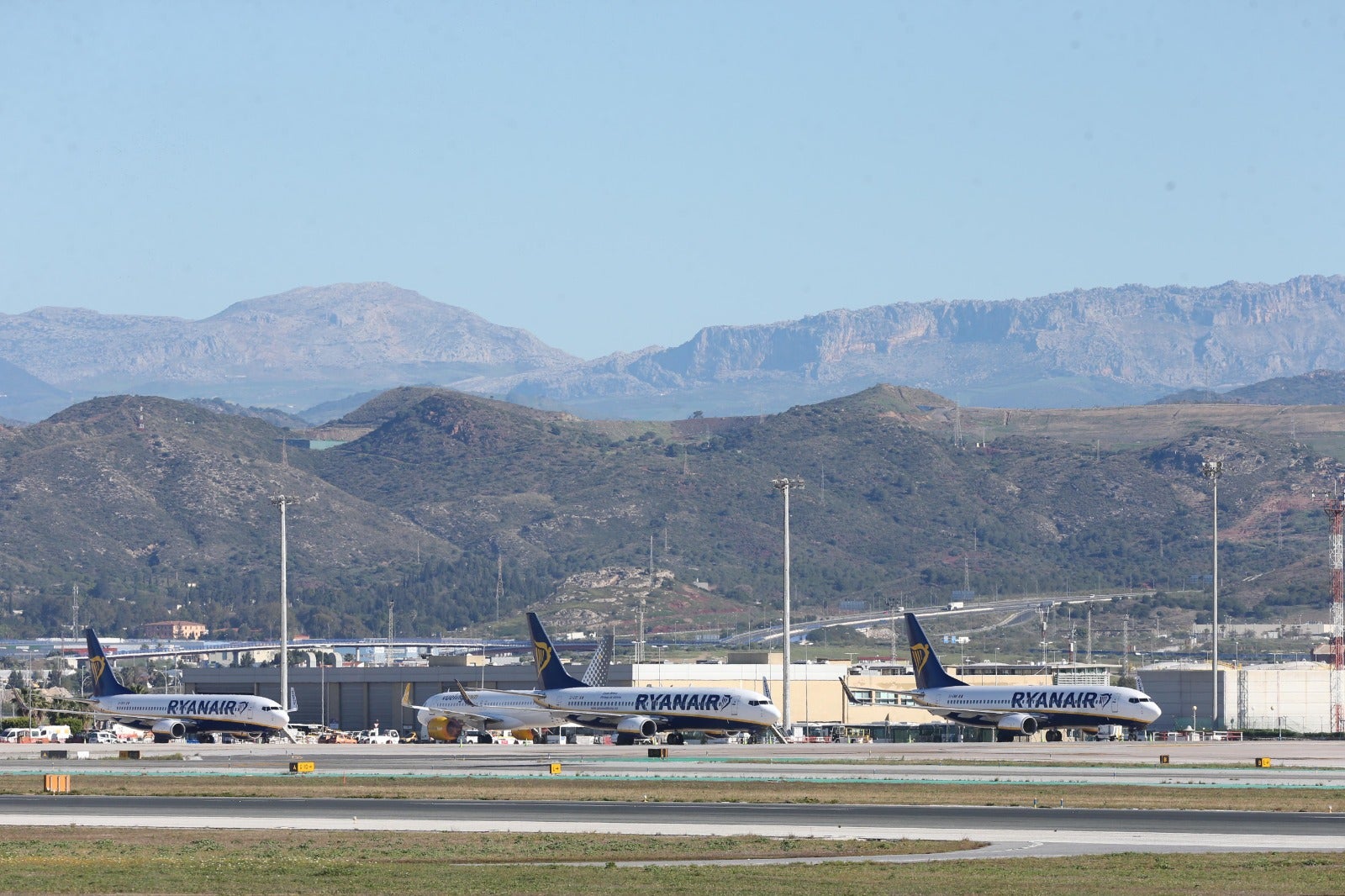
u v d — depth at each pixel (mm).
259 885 165500
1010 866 175250
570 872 172750
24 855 189000
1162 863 175375
